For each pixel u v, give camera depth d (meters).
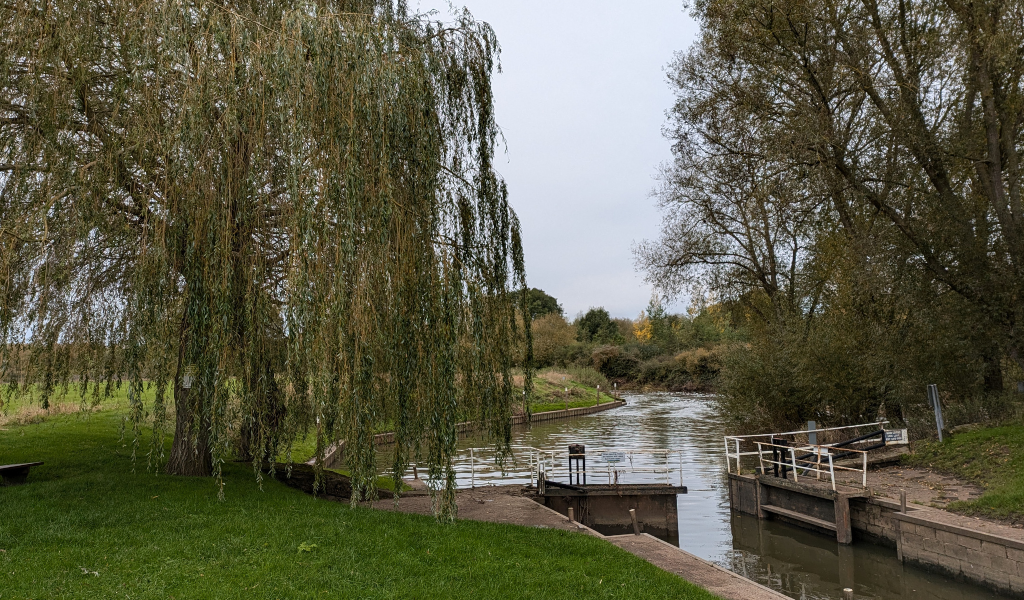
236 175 8.34
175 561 6.41
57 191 8.02
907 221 16.98
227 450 9.57
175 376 9.91
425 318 9.06
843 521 11.93
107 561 6.29
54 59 7.95
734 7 17.97
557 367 66.19
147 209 8.13
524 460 22.02
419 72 9.36
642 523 13.79
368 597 5.88
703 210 26.27
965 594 9.20
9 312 8.05
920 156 16.31
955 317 15.84
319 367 7.81
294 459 18.88
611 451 15.22
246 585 5.90
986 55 14.53
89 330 9.29
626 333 95.69
